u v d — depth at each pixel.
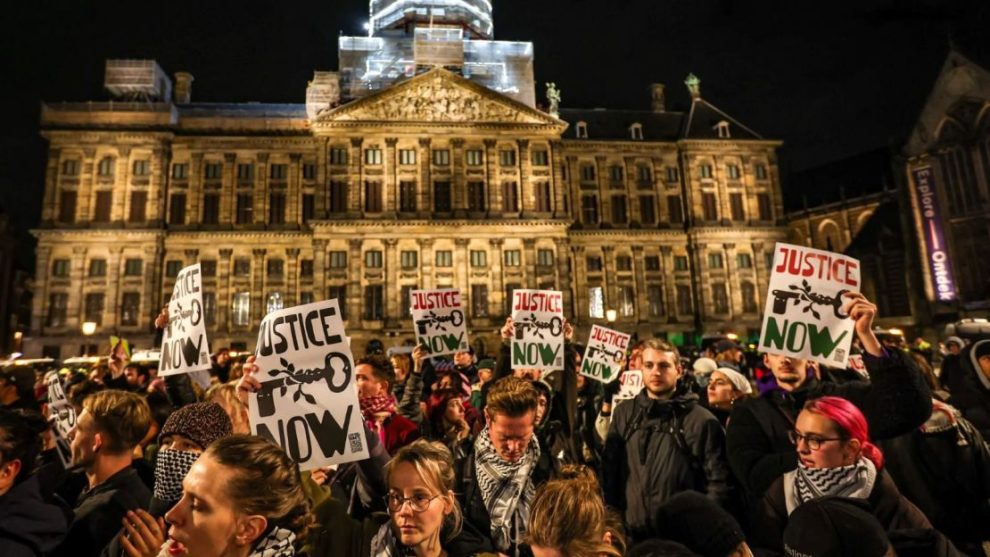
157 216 56.66
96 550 4.56
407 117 58.00
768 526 4.96
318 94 64.56
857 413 4.56
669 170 65.31
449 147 58.88
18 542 4.12
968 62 55.81
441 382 10.28
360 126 57.06
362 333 54.06
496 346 55.53
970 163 55.44
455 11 71.94
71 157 57.16
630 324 61.44
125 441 5.22
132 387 12.41
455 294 12.82
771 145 65.69
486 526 5.54
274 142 60.19
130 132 57.50
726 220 63.56
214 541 3.23
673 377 6.61
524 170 59.12
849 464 4.46
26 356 53.47
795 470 4.93
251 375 5.79
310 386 5.74
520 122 59.06
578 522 3.55
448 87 58.81
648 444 6.45
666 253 63.22
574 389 10.45
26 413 5.79
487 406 5.70
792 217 74.50
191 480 3.34
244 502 3.28
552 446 7.79
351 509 5.84
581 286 61.50
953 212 56.47
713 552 3.87
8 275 69.00
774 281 6.47
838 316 6.14
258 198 59.16
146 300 55.28
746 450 5.81
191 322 7.25
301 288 58.41
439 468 4.36
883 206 66.00
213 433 4.86
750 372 16.14
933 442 5.94
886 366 5.41
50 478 4.89
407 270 55.97
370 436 5.71
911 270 59.34
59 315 54.75
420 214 56.91
